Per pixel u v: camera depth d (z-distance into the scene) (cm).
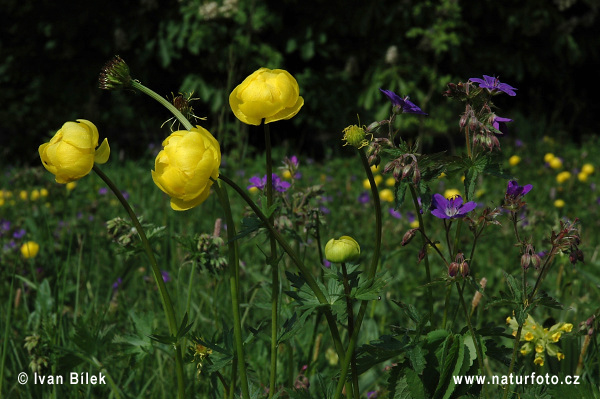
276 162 764
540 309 250
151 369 232
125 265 330
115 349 211
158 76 964
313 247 362
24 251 330
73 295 320
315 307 134
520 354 182
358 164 755
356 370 141
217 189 136
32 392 208
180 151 117
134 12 924
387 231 409
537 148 835
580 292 281
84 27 950
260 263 354
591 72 1088
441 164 146
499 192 565
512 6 952
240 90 133
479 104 152
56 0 932
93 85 959
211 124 875
